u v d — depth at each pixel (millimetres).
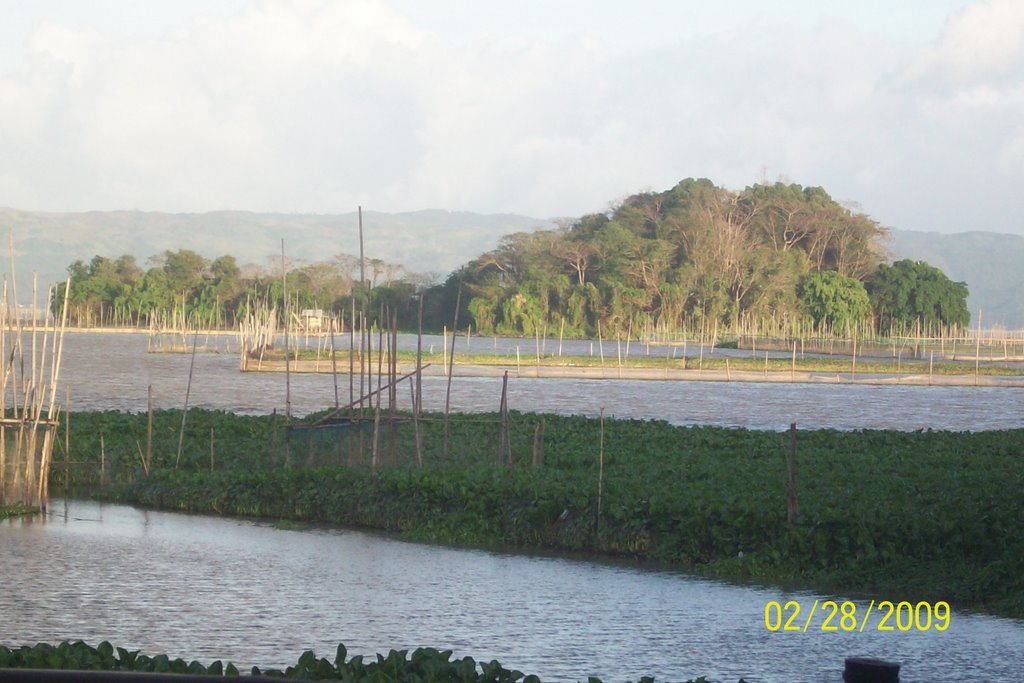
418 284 196250
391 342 35125
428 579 22812
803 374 93625
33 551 25188
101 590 21516
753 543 23797
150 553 25156
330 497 29797
